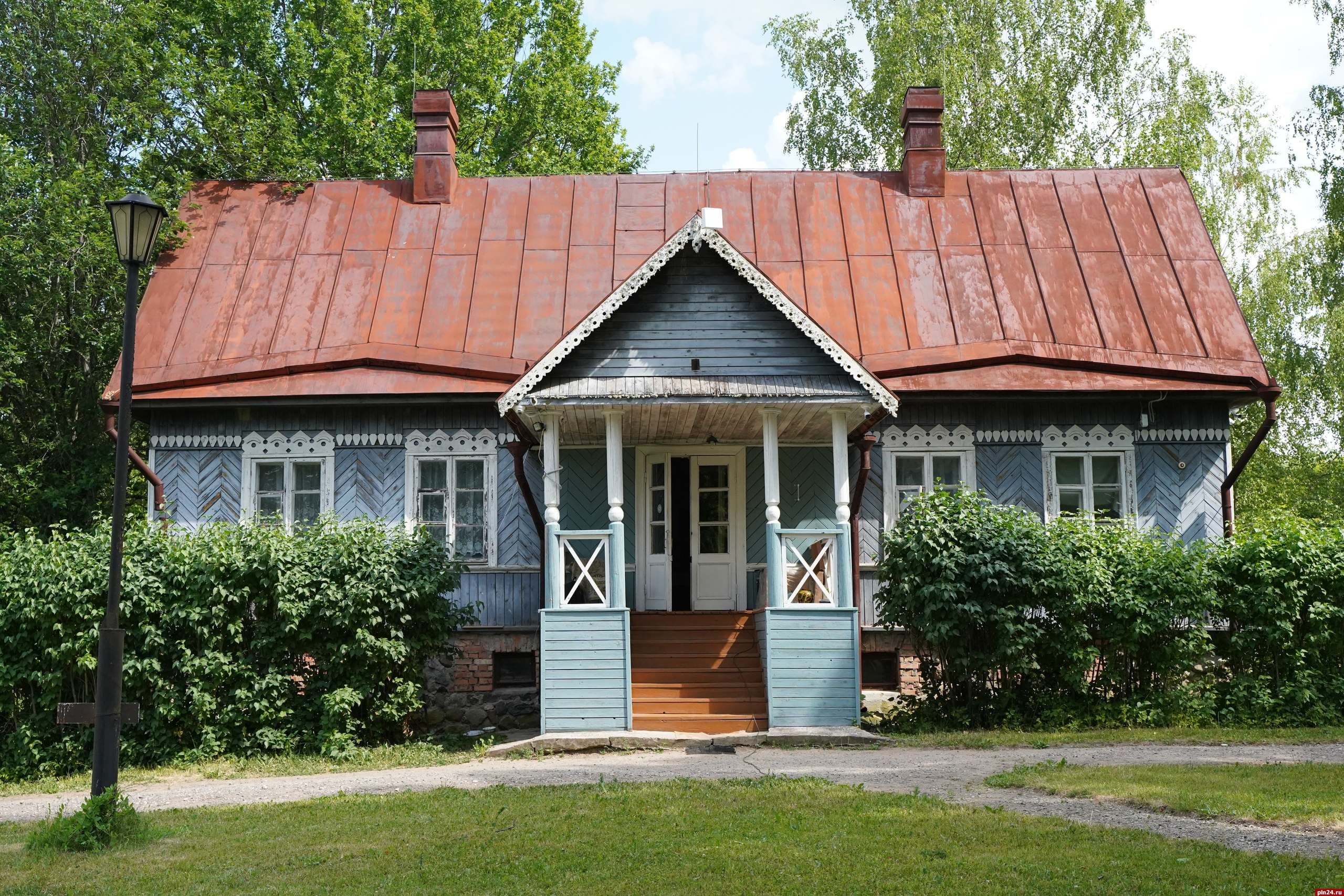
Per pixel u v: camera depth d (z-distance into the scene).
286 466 18.25
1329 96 23.69
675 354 15.15
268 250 20.23
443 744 15.00
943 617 14.43
